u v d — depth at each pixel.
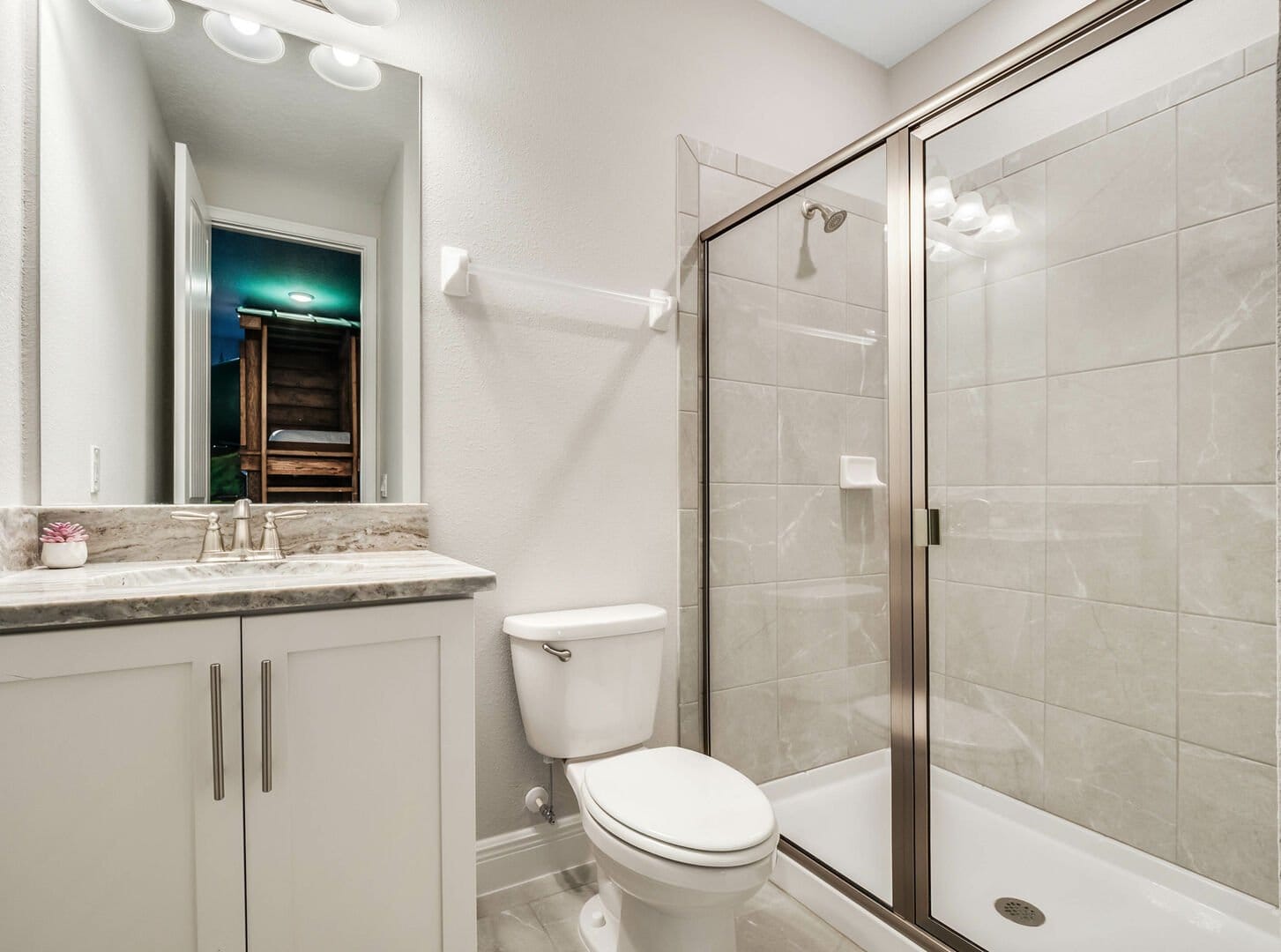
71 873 0.88
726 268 2.07
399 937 1.09
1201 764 1.37
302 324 1.57
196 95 1.48
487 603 1.75
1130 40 1.23
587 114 1.94
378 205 1.65
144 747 0.92
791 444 1.86
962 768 1.52
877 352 1.63
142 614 0.90
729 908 1.19
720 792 1.35
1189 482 1.36
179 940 0.94
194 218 1.47
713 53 2.20
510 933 1.57
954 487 1.53
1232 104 1.26
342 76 1.62
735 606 2.02
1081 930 1.39
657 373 2.05
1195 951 1.33
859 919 1.54
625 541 1.98
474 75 1.77
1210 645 1.35
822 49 2.47
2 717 0.85
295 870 1.01
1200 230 1.31
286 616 1.00
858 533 1.66
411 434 1.66
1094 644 1.50
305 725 1.02
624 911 1.39
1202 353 1.33
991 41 2.29
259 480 1.51
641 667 1.72
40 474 1.29
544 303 1.85
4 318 1.22
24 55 1.28
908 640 1.54
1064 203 1.45
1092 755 1.52
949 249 1.51
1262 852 1.30
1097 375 1.45
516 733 1.78
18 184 1.26
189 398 1.45
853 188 1.70
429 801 1.12
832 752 1.71
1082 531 1.50
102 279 1.37
